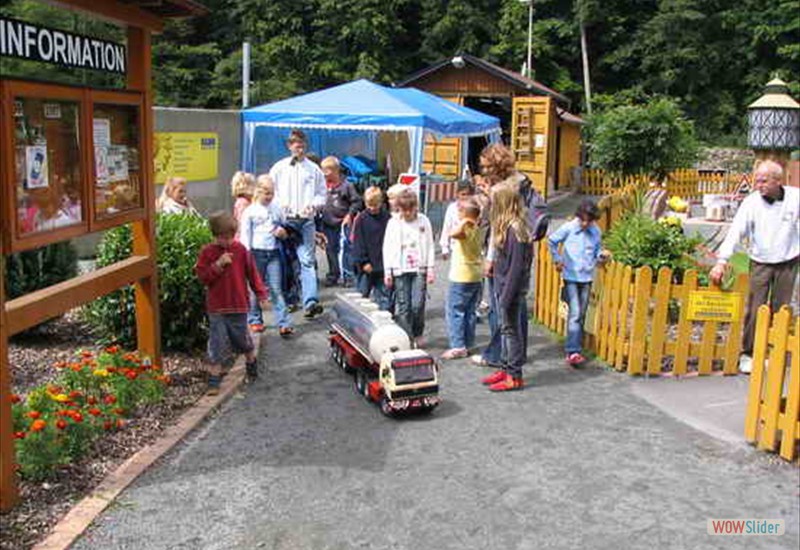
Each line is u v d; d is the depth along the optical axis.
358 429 5.74
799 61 41.59
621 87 44.91
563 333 8.47
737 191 23.47
